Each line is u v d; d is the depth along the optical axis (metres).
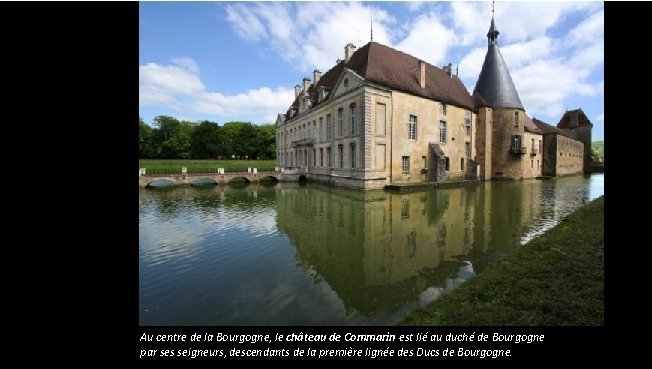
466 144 32.81
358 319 5.12
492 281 5.61
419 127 27.19
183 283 6.90
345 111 26.08
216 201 19.83
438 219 12.98
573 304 4.37
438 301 5.17
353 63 27.84
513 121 34.19
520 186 27.42
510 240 9.62
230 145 86.75
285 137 46.25
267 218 14.02
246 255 8.87
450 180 28.91
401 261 8.09
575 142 48.06
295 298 6.04
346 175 26.16
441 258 8.23
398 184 24.03
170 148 82.12
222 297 6.14
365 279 6.95
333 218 13.67
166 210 16.42
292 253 8.99
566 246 7.12
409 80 27.34
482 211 14.66
